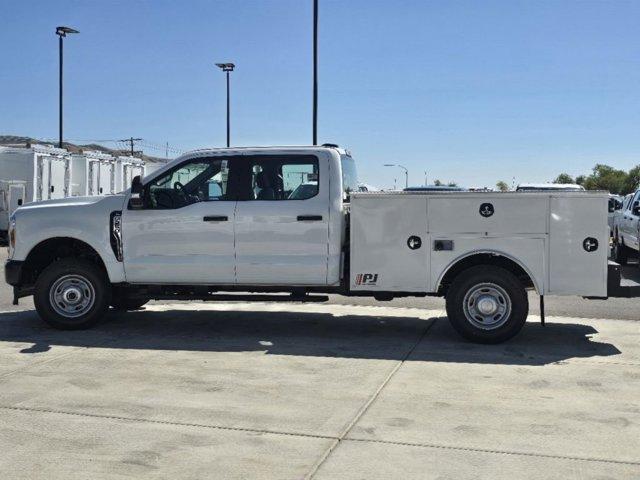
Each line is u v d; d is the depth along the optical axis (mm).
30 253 9055
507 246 8102
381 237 8297
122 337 8570
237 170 8672
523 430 5227
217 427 5254
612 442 4988
